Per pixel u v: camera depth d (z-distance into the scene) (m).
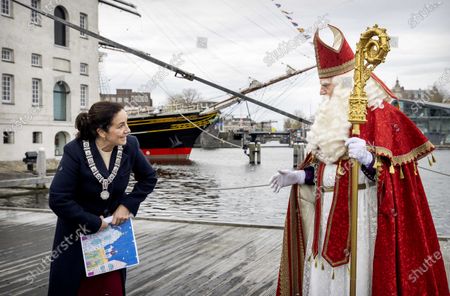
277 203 13.99
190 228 6.94
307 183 3.25
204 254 5.41
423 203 3.00
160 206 13.48
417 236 2.86
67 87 30.09
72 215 2.70
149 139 37.22
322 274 2.94
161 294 4.11
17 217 8.05
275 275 4.59
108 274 2.85
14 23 26.52
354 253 2.76
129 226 2.88
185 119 36.56
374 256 2.81
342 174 2.92
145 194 2.98
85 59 31.11
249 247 5.72
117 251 2.82
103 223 2.77
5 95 26.44
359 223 2.90
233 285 4.32
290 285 3.25
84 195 2.84
